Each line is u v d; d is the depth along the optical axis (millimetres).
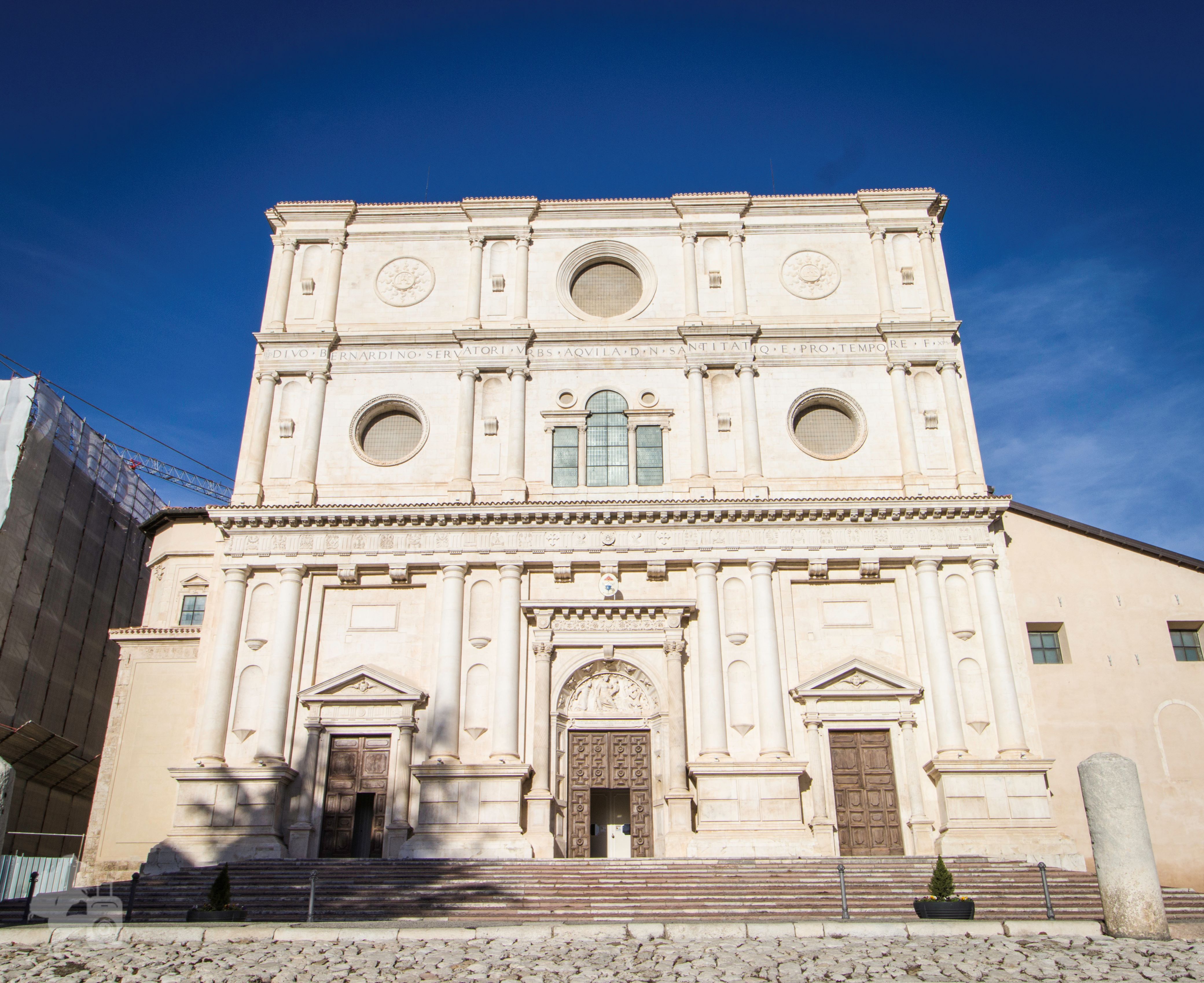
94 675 51594
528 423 39812
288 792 34531
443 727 34562
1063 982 15820
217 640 35781
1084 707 34969
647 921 21859
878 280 41812
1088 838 33250
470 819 33219
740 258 42219
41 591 47094
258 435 39438
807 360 40531
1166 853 33219
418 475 39062
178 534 44188
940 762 33500
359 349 41156
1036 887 27375
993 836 32500
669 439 39469
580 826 34750
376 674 35250
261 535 37250
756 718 34938
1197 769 34250
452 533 37156
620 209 43219
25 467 46062
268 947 18969
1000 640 35469
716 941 19281
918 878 27594
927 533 36969
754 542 36906
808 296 41781
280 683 35312
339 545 37062
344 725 35062
